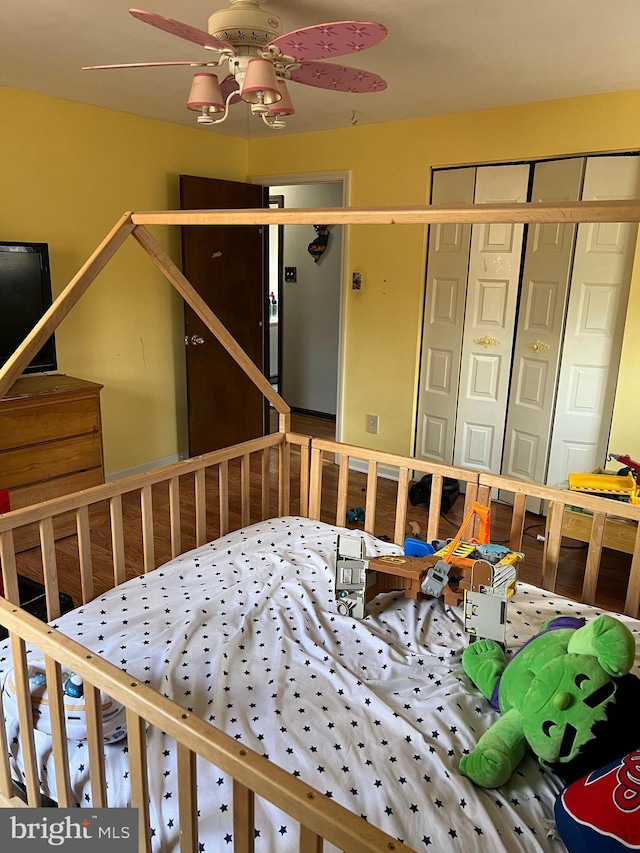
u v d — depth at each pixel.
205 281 4.47
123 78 3.08
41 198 3.57
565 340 3.60
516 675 1.53
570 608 2.16
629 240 3.31
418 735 1.54
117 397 4.21
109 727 1.46
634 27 2.25
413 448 4.42
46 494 3.31
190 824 1.09
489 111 3.57
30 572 3.07
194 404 4.54
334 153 4.29
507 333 3.87
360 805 1.34
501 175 3.67
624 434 3.42
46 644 1.24
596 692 1.36
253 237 4.77
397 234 4.12
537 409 3.80
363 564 2.04
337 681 1.72
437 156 3.83
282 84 2.07
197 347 4.48
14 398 3.07
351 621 2.03
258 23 1.92
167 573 2.32
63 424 3.32
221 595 2.15
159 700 1.06
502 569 1.92
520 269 3.75
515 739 1.45
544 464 3.83
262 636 1.94
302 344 6.49
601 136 3.24
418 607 2.15
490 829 1.30
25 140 3.44
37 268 3.41
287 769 1.43
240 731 1.53
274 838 1.27
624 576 3.20
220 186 4.41
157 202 4.22
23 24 2.33
